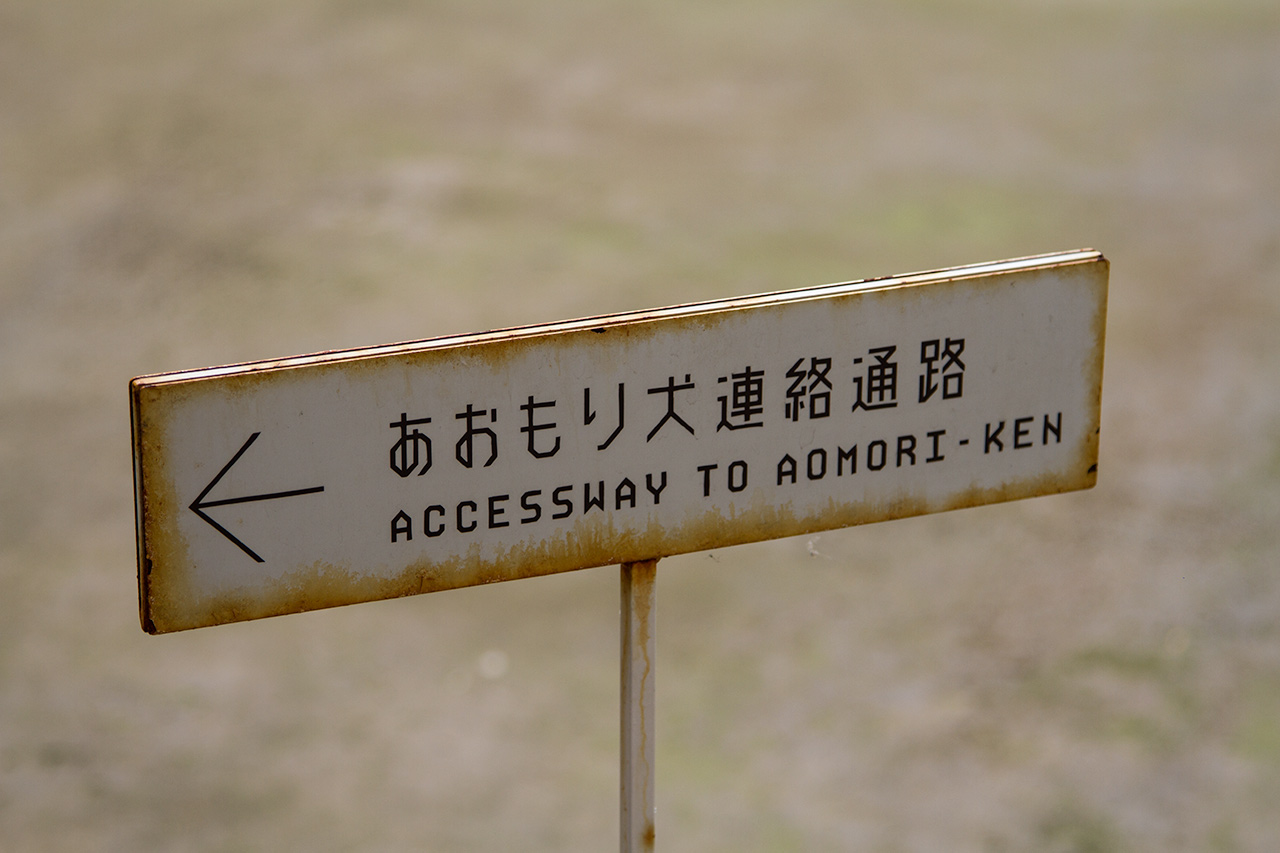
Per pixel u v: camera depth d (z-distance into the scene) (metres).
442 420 1.52
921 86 10.06
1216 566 5.05
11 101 9.59
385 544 1.54
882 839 3.88
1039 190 8.47
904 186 8.51
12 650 4.69
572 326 1.54
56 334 6.96
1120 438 5.91
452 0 11.65
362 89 9.86
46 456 5.92
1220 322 6.93
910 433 1.71
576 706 4.46
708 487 1.64
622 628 1.64
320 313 7.13
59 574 5.13
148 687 4.52
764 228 7.96
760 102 9.81
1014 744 4.22
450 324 6.99
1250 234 7.88
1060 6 11.67
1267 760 4.10
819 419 1.67
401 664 4.66
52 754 4.19
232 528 1.48
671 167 8.78
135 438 1.43
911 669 4.59
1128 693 4.42
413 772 4.16
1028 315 1.73
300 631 4.83
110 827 3.91
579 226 8.00
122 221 7.99
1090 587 4.96
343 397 1.48
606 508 1.60
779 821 3.95
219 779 4.11
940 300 1.69
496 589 5.09
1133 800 3.98
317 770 4.16
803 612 4.89
